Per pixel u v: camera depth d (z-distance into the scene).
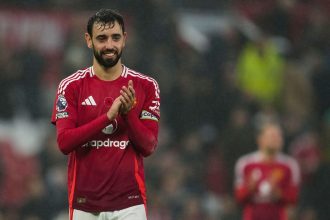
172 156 48.78
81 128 18.67
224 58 55.28
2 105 50.84
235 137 45.78
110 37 18.70
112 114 18.42
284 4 58.44
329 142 50.72
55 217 45.88
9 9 53.22
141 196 19.39
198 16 57.62
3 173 47.34
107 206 19.11
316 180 46.91
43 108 51.66
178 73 53.84
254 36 56.09
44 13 53.50
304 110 54.28
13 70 52.09
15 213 45.78
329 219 46.25
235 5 58.38
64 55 52.94
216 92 53.44
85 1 54.75
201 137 51.25
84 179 19.22
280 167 38.22
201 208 46.59
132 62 53.09
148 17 55.34
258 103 53.28
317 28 58.81
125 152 19.25
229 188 45.84
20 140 49.97
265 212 38.06
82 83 19.30
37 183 46.53
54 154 47.91
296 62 56.69
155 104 19.62
